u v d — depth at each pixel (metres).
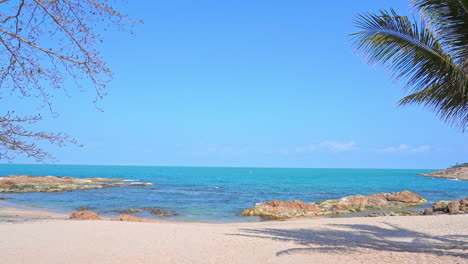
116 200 37.12
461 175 119.19
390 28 8.33
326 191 54.34
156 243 11.16
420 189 61.19
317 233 14.18
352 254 9.55
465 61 7.56
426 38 8.12
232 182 83.19
